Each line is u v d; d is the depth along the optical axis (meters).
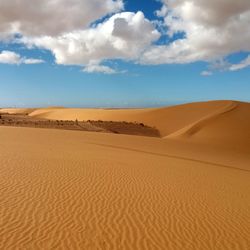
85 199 9.93
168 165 17.69
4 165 13.90
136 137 34.66
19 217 8.06
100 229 7.75
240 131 44.44
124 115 75.44
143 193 11.12
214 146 35.75
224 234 8.02
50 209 8.80
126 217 8.67
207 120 49.47
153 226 8.20
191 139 40.94
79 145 23.59
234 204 10.69
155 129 59.41
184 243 7.37
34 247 6.60
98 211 8.95
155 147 27.66
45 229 7.48
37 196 9.84
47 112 105.50
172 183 13.04
